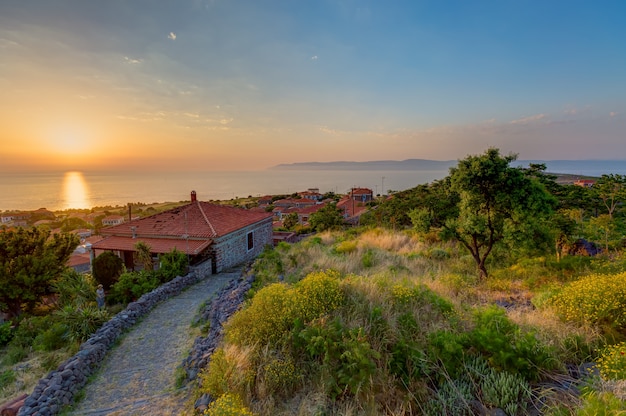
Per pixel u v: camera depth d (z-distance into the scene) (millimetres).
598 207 19156
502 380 4027
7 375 8227
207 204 23969
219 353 5051
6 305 17562
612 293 5465
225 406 3723
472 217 10828
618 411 3098
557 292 6789
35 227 19531
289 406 4453
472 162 10734
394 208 22719
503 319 5176
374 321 5480
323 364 4785
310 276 7176
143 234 19922
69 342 9758
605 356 4195
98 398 6012
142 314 10547
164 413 5145
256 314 5941
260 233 25625
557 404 3715
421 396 4168
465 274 11227
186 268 16328
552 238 10922
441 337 4801
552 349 4668
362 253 14148
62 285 15625
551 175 17734
